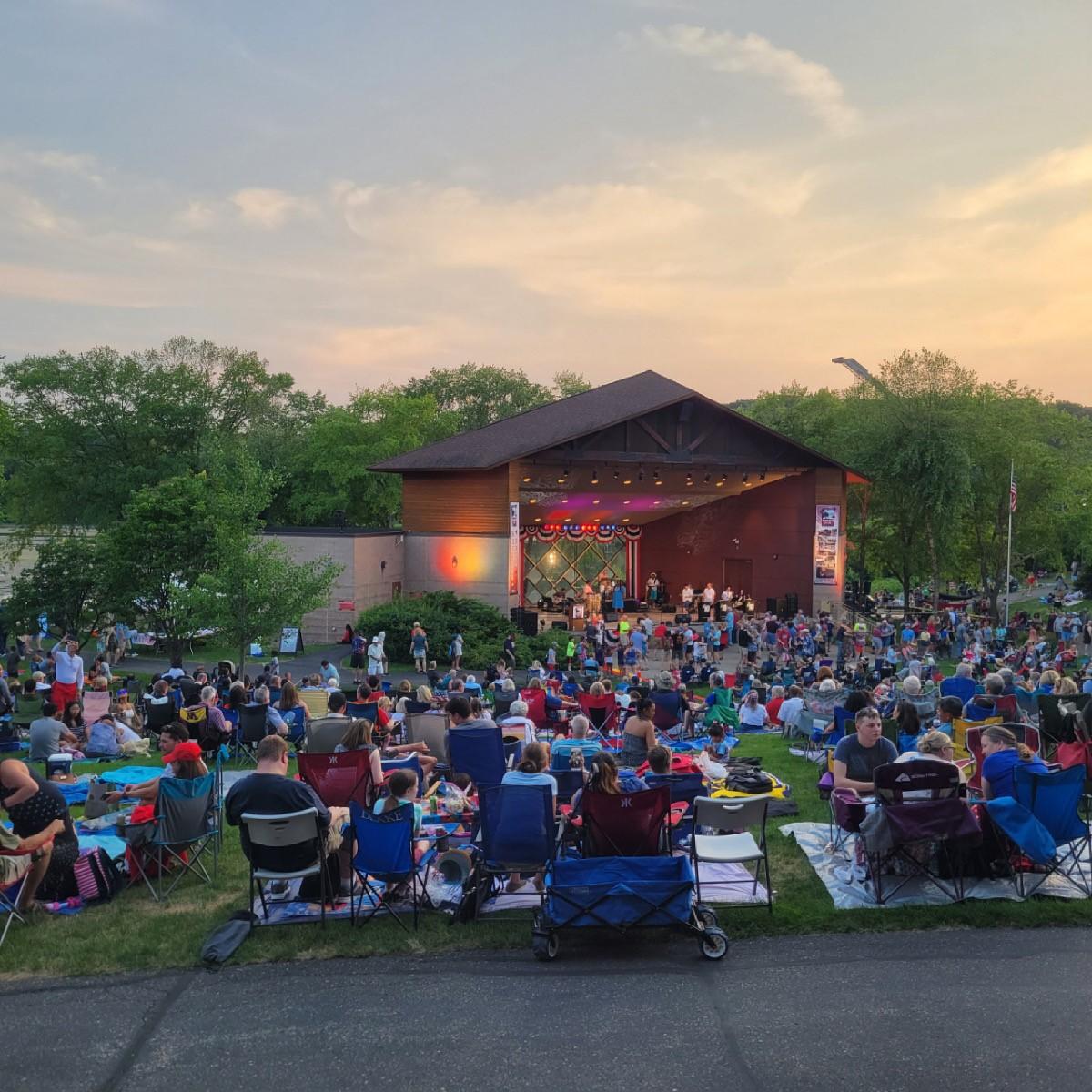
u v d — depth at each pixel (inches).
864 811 333.7
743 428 1766.7
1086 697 510.6
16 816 321.4
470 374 4175.7
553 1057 223.6
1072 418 2598.4
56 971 276.1
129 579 1232.2
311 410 3085.6
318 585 925.2
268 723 585.3
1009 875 326.0
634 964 274.4
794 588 1902.1
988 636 1496.1
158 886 346.9
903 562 2124.8
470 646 1360.7
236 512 923.4
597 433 1636.3
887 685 657.0
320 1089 212.7
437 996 255.9
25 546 2169.0
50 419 2123.5
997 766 334.6
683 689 775.7
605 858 287.0
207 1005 254.2
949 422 1900.8
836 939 287.7
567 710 682.8
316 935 297.9
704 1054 223.9
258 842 301.1
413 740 519.5
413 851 309.1
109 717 653.9
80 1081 218.1
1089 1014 238.8
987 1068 215.6
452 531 1599.4
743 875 341.1
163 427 2146.9
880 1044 226.7
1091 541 2541.8
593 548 2081.7
